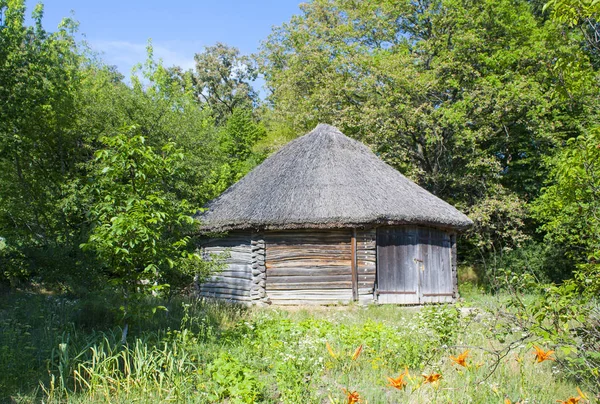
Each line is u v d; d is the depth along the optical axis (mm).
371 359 7945
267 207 15773
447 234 17625
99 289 11445
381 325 9367
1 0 16344
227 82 45219
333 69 25812
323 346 8203
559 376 7211
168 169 9094
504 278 7461
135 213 8133
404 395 6508
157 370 6816
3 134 16688
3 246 13930
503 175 25766
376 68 23938
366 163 17625
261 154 29453
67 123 19141
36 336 8781
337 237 16000
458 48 24734
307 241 15969
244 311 13641
